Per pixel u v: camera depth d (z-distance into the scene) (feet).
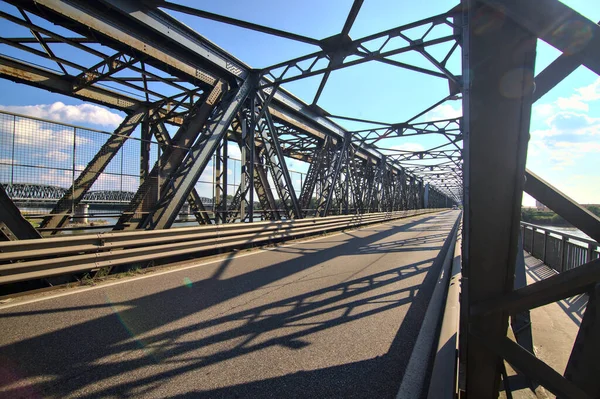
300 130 45.42
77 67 27.35
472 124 4.60
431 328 12.87
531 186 5.33
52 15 19.57
